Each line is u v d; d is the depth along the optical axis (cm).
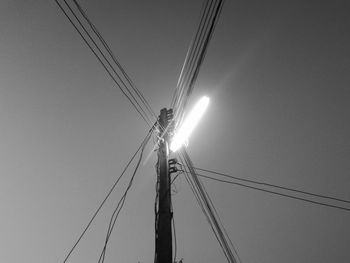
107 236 617
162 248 489
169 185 591
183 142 632
